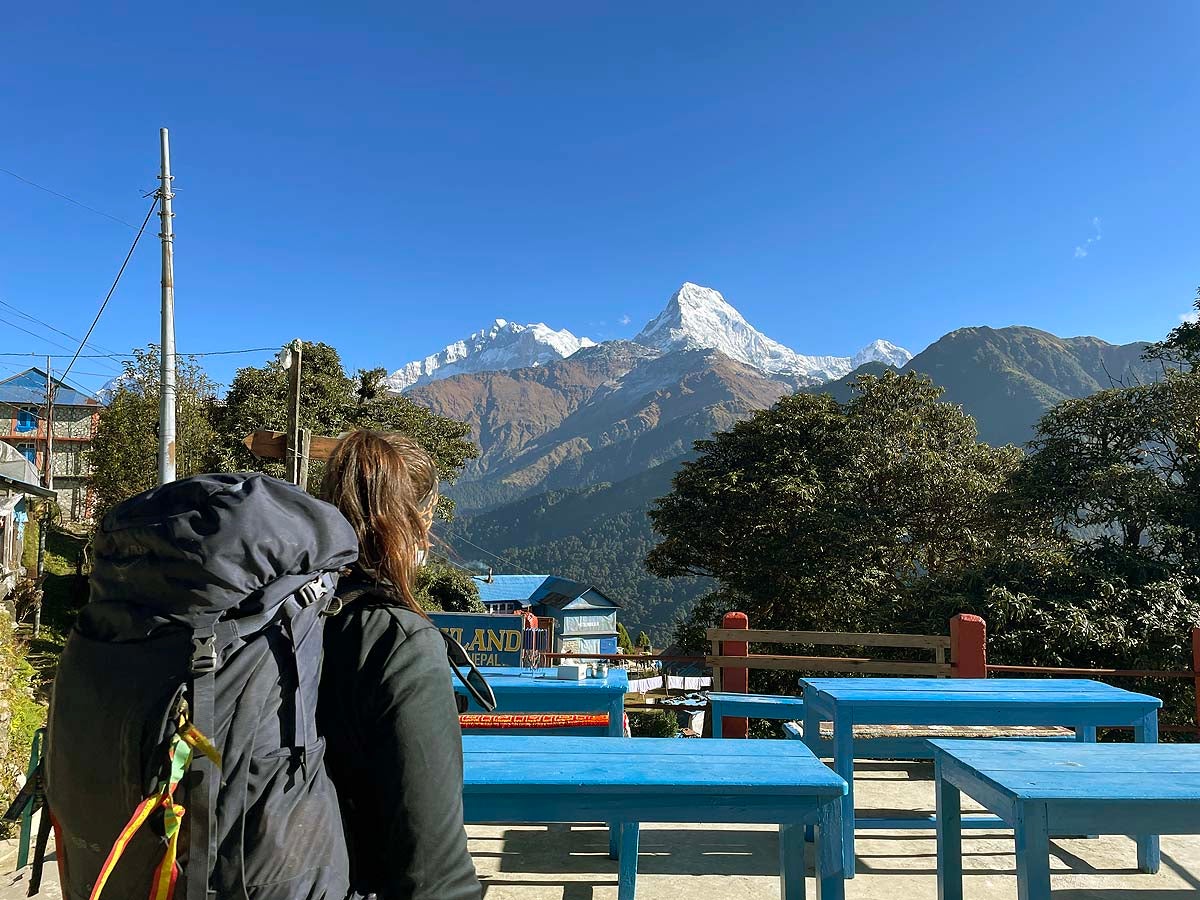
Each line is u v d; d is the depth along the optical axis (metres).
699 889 3.62
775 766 2.87
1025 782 2.74
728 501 22.75
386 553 1.50
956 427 24.91
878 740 4.35
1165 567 13.83
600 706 4.57
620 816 2.70
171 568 1.18
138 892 1.14
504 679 4.84
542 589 53.03
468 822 2.71
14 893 3.44
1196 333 17.39
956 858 3.23
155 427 27.64
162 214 18.97
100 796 1.16
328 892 1.19
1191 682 12.02
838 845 2.66
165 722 1.12
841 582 20.38
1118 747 3.27
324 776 1.26
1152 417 15.68
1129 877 3.80
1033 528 17.23
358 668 1.33
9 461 23.19
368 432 1.59
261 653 1.21
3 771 5.66
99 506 28.08
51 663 12.34
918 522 23.17
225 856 1.12
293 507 1.29
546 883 3.70
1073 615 12.19
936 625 13.28
